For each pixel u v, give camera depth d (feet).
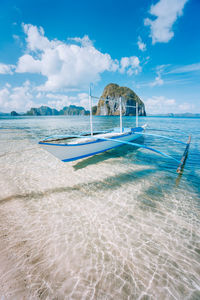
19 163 24.17
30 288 6.57
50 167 22.45
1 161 25.07
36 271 7.32
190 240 9.48
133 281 7.02
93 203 13.32
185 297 6.47
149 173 20.35
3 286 6.61
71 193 14.96
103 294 6.44
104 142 26.68
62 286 6.70
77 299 6.22
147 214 11.96
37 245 8.84
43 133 62.18
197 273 7.48
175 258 8.24
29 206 12.67
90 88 25.14
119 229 10.30
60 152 20.30
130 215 11.80
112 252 8.52
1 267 7.44
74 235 9.68
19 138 49.70
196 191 15.72
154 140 46.68
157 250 8.73
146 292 6.58
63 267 7.58
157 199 14.16
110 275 7.25
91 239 9.40
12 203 13.01
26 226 10.37
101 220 11.16
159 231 10.19
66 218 11.30
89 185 16.75
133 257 8.25
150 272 7.47
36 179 18.12
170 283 6.99
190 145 38.60
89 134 33.91
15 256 8.07
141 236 9.73
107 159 26.50
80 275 7.22
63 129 78.07
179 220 11.32
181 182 17.75
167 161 25.61
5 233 9.66
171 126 96.78
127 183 17.35
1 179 17.84
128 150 33.50
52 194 14.71
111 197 14.35
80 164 23.85
